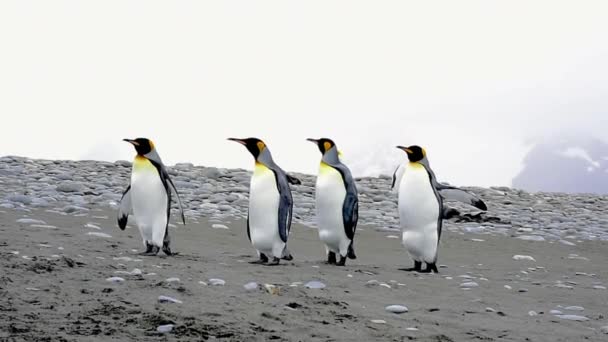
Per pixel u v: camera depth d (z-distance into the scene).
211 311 5.41
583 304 7.32
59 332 4.53
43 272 6.17
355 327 5.41
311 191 18.86
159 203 8.40
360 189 20.42
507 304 7.01
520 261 11.19
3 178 16.22
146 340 4.52
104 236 9.27
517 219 17.80
